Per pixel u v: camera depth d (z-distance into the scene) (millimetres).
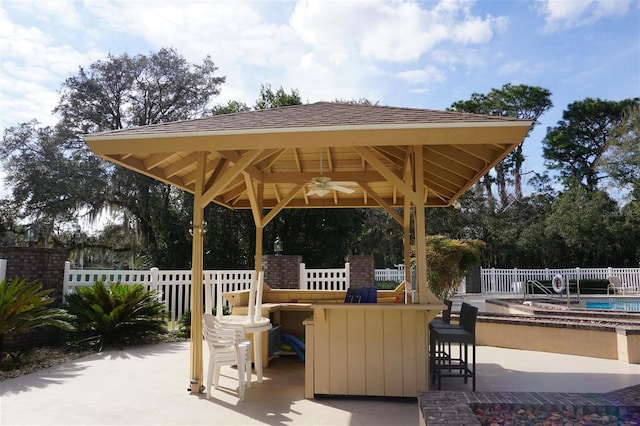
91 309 7629
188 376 5594
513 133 4250
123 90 19172
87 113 18297
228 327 4934
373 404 4426
